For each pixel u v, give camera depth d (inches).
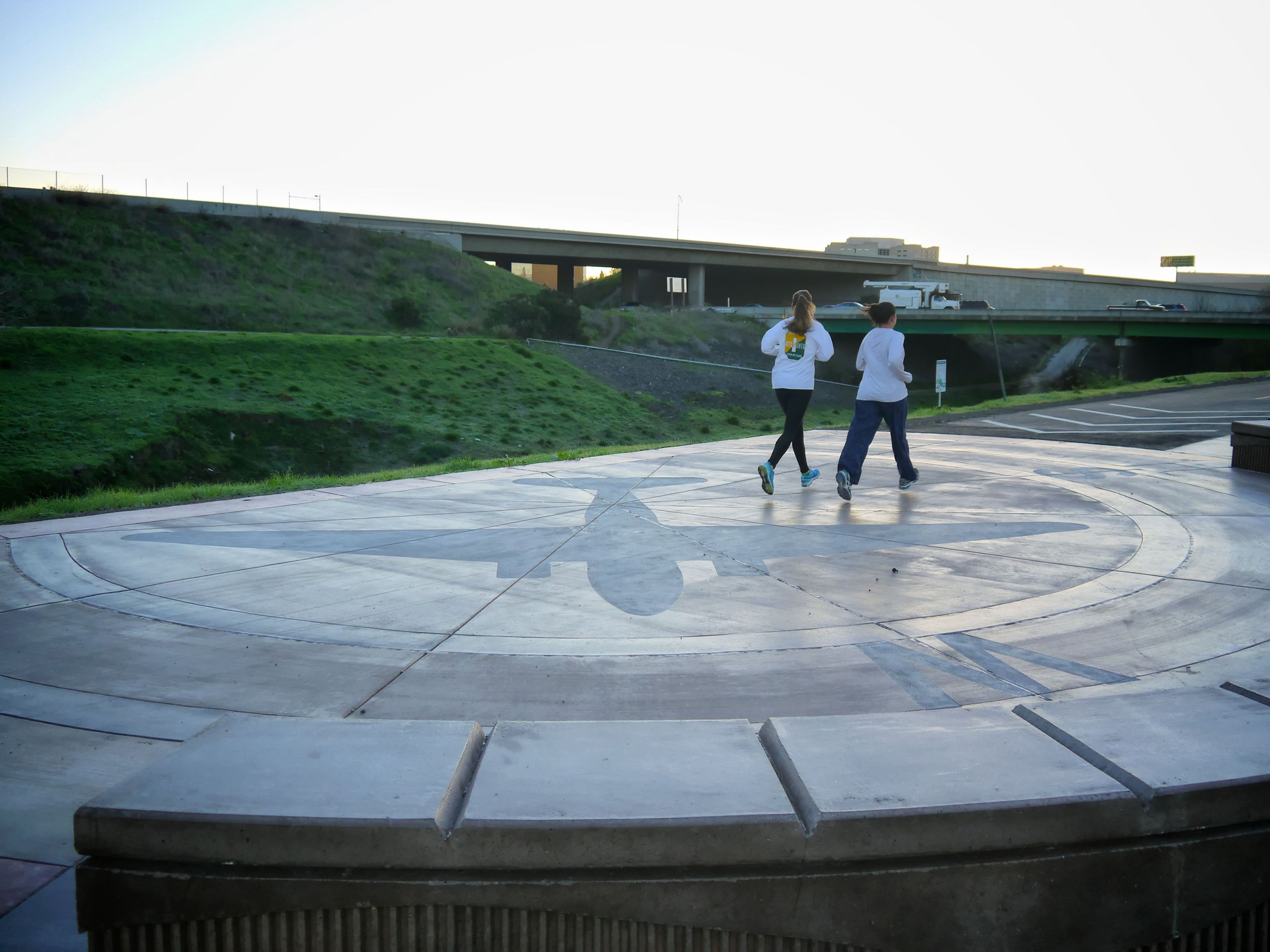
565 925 66.9
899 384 286.5
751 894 66.9
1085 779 72.6
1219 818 71.2
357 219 3034.0
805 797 70.5
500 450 1416.1
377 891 65.7
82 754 109.9
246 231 2591.0
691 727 85.1
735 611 169.2
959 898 68.3
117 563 210.5
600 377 2031.3
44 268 2057.1
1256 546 212.4
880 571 198.2
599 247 3464.6
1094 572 193.5
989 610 167.5
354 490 325.7
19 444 1072.8
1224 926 71.9
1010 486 312.8
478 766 78.4
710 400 1998.0
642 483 337.1
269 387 1473.9
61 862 87.3
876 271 3941.9
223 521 263.1
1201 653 141.0
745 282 4345.5
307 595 182.7
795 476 356.8
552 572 200.4
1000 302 3922.2
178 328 2026.3
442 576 197.6
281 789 70.4
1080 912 69.4
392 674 136.7
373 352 1776.6
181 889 66.2
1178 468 346.9
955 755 77.3
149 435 1162.0
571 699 126.3
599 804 69.1
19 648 149.4
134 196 2522.1
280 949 66.8
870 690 128.0
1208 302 3853.3
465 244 3250.5
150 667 140.5
